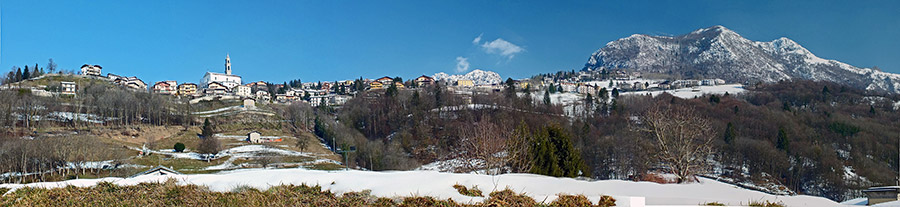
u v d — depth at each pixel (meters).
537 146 22.88
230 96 120.88
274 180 10.20
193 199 8.37
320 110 107.69
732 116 81.88
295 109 104.19
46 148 41.34
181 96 118.75
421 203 7.61
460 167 25.00
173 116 87.31
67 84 96.25
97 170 45.56
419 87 165.50
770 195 8.92
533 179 9.66
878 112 92.44
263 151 68.56
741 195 8.77
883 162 60.44
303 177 10.41
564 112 105.19
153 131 74.88
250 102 108.12
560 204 7.79
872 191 19.02
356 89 169.38
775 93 119.50
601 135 67.62
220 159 62.31
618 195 8.33
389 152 58.44
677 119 23.53
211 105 110.00
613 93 140.88
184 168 54.84
